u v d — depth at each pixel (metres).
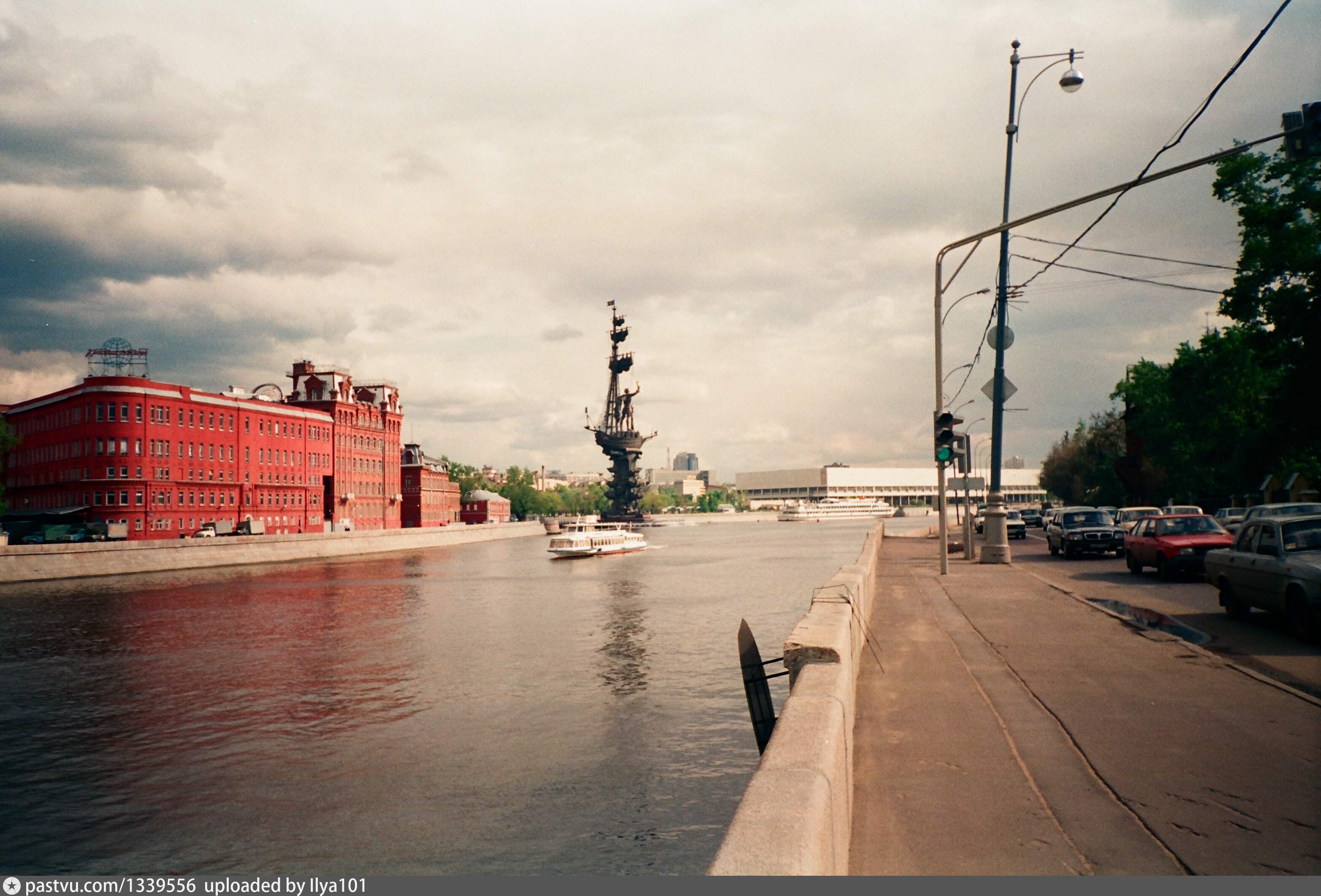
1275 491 57.41
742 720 26.59
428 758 23.52
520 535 188.62
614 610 55.12
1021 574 25.67
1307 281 36.28
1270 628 14.99
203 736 26.03
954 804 6.39
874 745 7.89
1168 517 26.14
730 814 19.05
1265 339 38.16
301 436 110.75
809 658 7.14
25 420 95.50
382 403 134.62
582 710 28.27
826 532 194.00
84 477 83.88
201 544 86.69
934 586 22.27
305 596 64.19
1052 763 7.32
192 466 91.88
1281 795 6.55
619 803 19.77
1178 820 6.07
